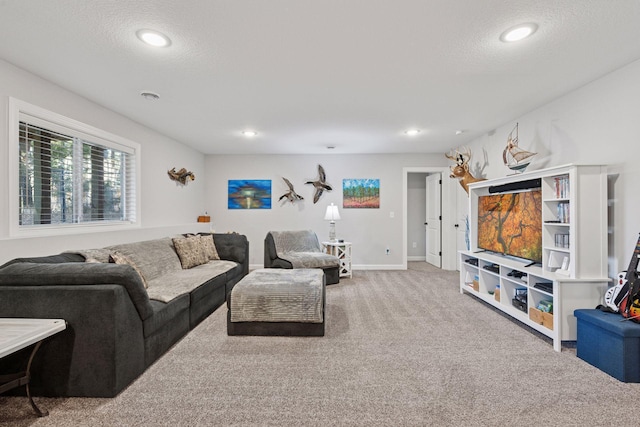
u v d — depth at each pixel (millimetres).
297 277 3283
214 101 3266
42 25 1928
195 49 2221
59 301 1853
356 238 6219
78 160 3186
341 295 4207
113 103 3320
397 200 6191
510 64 2459
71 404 1794
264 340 2725
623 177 2510
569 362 2314
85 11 1788
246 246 4930
